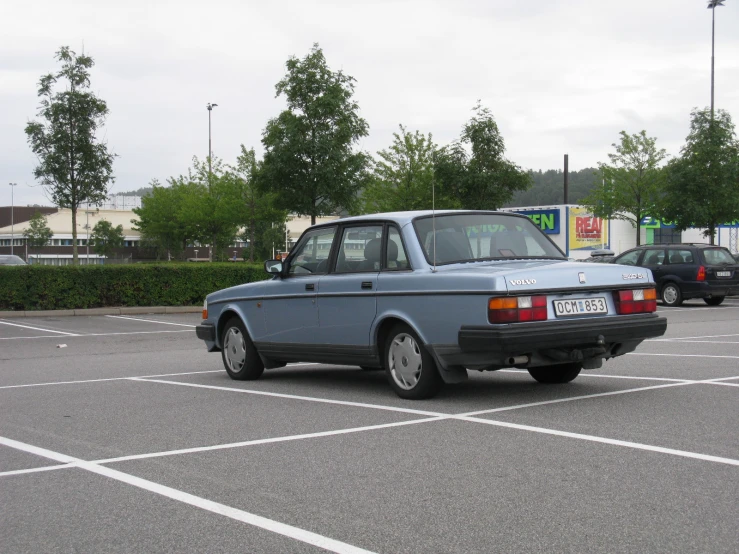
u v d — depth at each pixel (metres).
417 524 4.16
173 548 3.92
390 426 6.59
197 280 23.89
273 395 8.41
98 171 26.95
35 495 4.88
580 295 7.35
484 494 4.65
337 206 28.72
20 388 9.38
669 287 23.66
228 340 9.84
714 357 10.87
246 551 3.84
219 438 6.34
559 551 3.73
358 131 28.19
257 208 45.31
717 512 4.22
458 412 7.09
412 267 7.69
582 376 9.23
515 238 8.25
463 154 30.00
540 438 6.00
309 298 8.68
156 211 59.59
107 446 6.17
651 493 4.58
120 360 12.23
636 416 6.75
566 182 67.62
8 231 94.94
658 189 41.03
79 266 22.53
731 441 5.80
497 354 6.95
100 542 4.03
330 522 4.23
